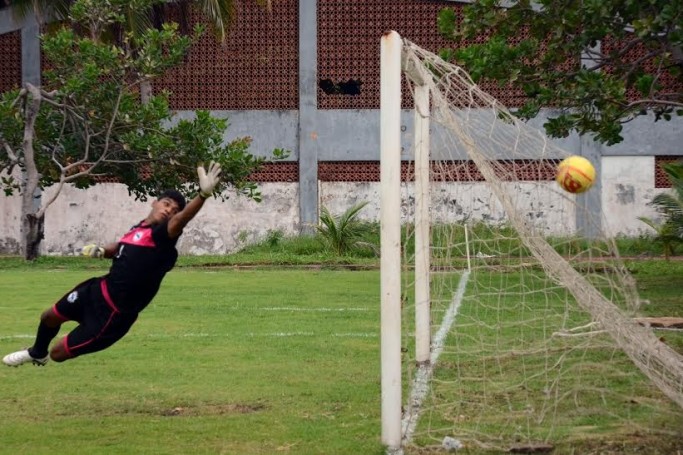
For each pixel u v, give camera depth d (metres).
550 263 23.72
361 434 23.95
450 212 50.97
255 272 73.56
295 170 99.75
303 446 22.84
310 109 98.69
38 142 82.44
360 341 38.78
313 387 29.67
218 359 34.69
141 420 25.62
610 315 23.20
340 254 86.75
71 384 30.34
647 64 87.94
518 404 26.83
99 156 84.75
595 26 52.34
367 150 98.75
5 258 87.69
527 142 28.42
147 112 80.19
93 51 78.00
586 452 22.19
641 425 24.44
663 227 73.56
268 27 99.19
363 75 98.62
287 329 42.25
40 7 89.44
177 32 98.62
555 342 33.06
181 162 81.44
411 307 40.56
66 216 99.88
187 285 62.38
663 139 95.62
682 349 34.75
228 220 99.81
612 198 96.31
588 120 53.69
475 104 27.64
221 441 23.39
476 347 34.81
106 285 22.91
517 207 26.27
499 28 55.22
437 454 22.14
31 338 40.06
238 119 99.50
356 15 98.50
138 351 36.41
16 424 25.25
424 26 97.44
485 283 52.34
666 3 49.97
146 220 23.52
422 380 30.06
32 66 99.44
